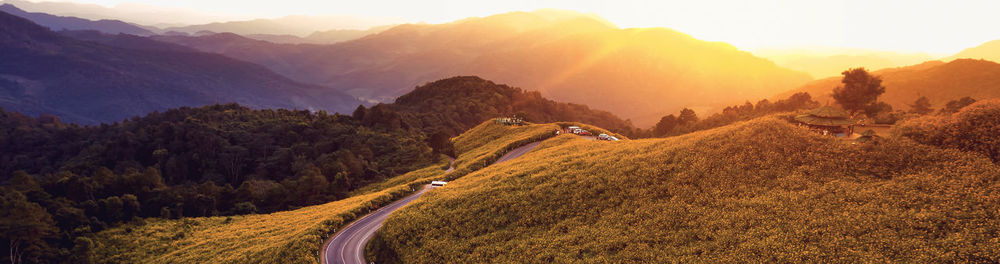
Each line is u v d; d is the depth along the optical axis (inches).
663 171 2566.4
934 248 1492.4
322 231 2960.1
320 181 4970.5
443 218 2679.6
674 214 2143.2
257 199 5128.0
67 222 3843.5
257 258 2723.9
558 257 2042.3
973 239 1492.4
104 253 3503.9
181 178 7214.6
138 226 4124.0
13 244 3410.4
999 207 1609.3
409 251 2464.3
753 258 1685.5
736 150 2566.4
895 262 1478.8
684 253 1839.3
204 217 4443.9
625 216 2245.3
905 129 2454.5
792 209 1936.5
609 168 2797.7
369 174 5949.8
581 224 2299.5
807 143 2479.1
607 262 1913.1
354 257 2655.0
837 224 1752.0
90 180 4931.1
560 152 3909.9
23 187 4367.6
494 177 3334.2
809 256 1608.0
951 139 2186.3
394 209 3484.3
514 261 2110.0
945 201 1732.3
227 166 7386.8
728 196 2183.8
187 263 3019.2
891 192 1887.3
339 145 7741.1
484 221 2556.6
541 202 2581.2
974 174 1865.2
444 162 6038.4
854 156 2255.2
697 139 2928.2
